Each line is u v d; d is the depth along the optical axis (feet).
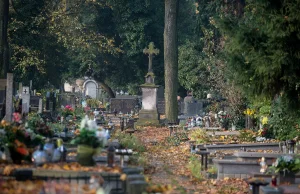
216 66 150.30
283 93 72.38
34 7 189.37
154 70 271.49
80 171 51.19
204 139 108.88
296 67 66.90
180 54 225.56
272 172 65.26
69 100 230.27
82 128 56.29
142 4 263.49
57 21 199.31
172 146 112.16
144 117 171.22
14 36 189.37
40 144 60.18
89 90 271.28
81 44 212.43
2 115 103.76
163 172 75.31
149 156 94.17
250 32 67.41
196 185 66.08
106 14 264.11
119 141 100.17
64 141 83.51
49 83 245.86
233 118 136.46
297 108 71.77
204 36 195.83
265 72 66.33
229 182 68.23
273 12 67.05
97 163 60.90
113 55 257.96
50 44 210.59
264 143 94.68
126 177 51.13
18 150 56.44
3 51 145.59
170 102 176.04
